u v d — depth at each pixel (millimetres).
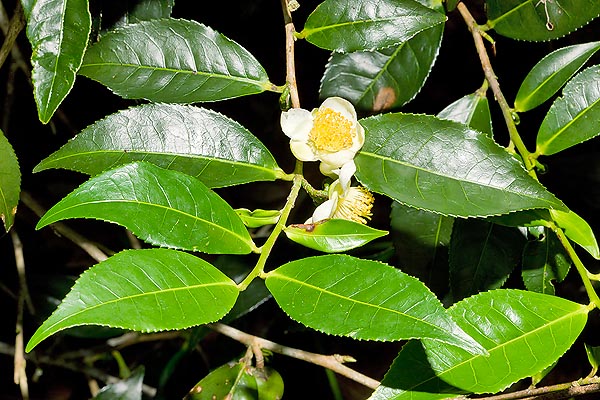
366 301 557
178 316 548
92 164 607
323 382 934
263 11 789
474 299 603
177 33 632
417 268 707
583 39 783
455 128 612
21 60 789
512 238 683
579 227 631
